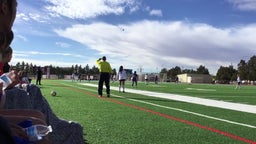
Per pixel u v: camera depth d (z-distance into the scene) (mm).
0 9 1290
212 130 8258
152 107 13359
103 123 8742
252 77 134750
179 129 8250
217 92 30953
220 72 137625
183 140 6961
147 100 16953
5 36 1323
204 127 8672
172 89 34719
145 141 6703
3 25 1310
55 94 18281
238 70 137875
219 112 12430
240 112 12703
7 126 1183
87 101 15234
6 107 2029
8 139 1172
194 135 7543
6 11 1308
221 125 9133
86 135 7055
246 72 135500
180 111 12219
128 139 6820
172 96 21344
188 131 8031
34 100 2648
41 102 2715
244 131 8281
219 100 19266
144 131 7797
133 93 23578
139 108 12789
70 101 15023
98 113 10828
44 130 1457
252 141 7113
